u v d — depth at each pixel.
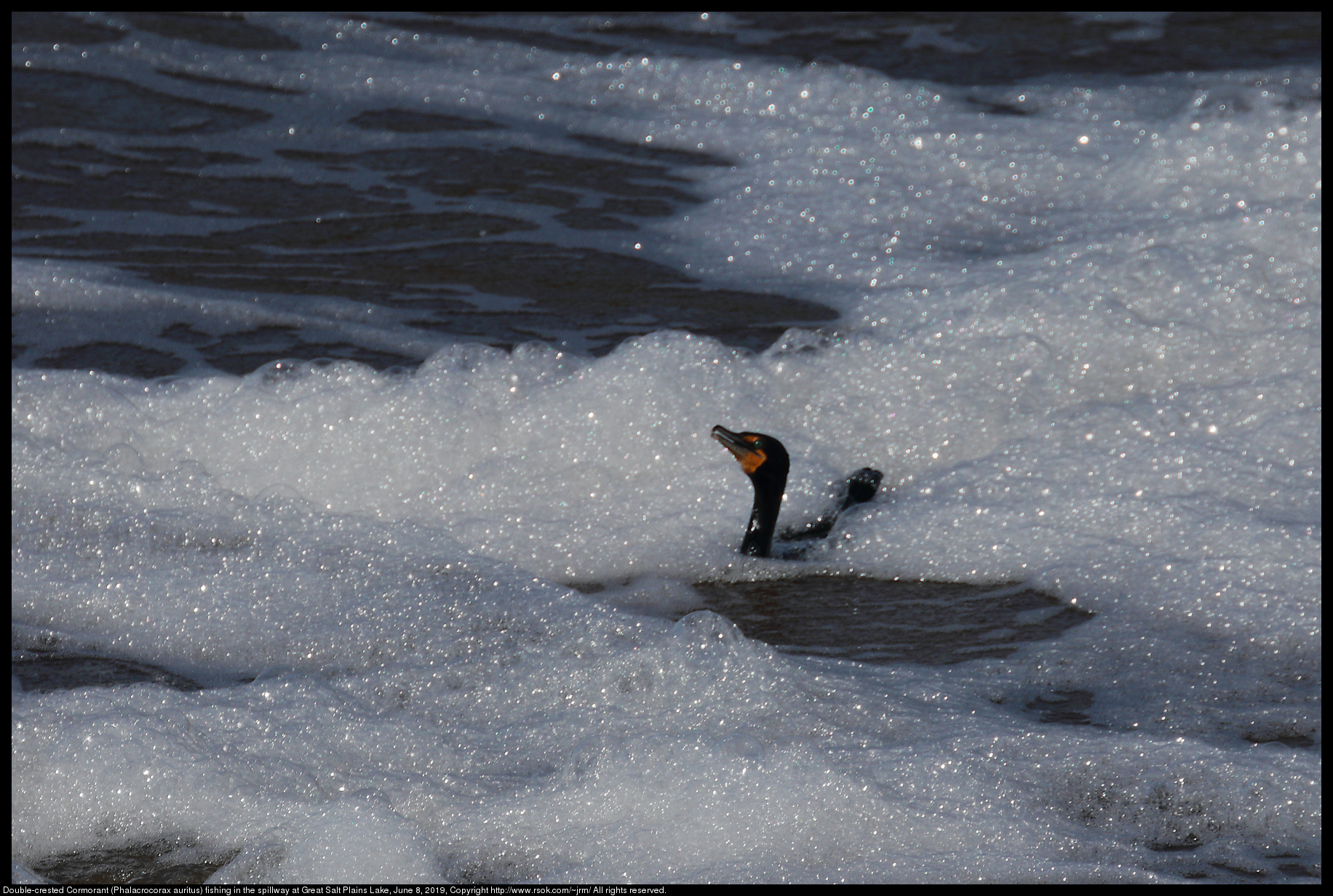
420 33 34.53
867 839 9.88
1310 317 19.42
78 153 27.36
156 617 13.61
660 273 22.70
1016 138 28.25
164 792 10.21
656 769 10.37
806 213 25.31
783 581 14.64
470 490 16.30
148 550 14.77
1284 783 10.48
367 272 22.44
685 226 24.78
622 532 15.48
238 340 19.92
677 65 31.95
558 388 17.56
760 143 28.86
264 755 10.78
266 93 30.95
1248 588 13.82
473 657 12.73
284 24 34.75
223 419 16.98
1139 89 30.53
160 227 24.19
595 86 31.69
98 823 10.05
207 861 9.77
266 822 10.05
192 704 11.34
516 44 33.94
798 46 33.69
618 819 10.04
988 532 15.26
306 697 11.48
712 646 12.28
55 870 9.67
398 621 13.46
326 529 15.24
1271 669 12.56
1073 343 18.92
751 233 24.44
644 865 9.62
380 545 14.97
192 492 15.79
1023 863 9.60
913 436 17.41
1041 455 16.67
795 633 13.46
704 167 27.75
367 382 17.70
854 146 28.38
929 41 33.97
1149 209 25.17
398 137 28.97
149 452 16.78
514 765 10.97
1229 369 18.47
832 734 11.27
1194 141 26.25
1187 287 20.06
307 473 16.58
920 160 27.67
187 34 33.66
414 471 16.64
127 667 12.83
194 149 27.94
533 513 15.95
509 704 11.91
